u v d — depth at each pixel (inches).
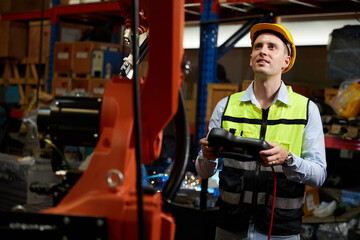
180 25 38.8
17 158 142.3
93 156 39.2
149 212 35.6
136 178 36.0
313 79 224.5
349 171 175.2
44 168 108.3
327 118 149.6
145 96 40.0
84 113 44.6
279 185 77.7
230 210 81.2
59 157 48.1
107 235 35.9
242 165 80.0
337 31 158.4
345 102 150.3
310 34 223.0
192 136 204.8
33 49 288.5
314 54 224.2
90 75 245.9
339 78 159.2
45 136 46.3
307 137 78.5
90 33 271.4
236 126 82.1
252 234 79.5
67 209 36.6
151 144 40.7
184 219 99.2
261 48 79.2
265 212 78.4
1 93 295.3
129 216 35.7
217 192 138.3
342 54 157.1
